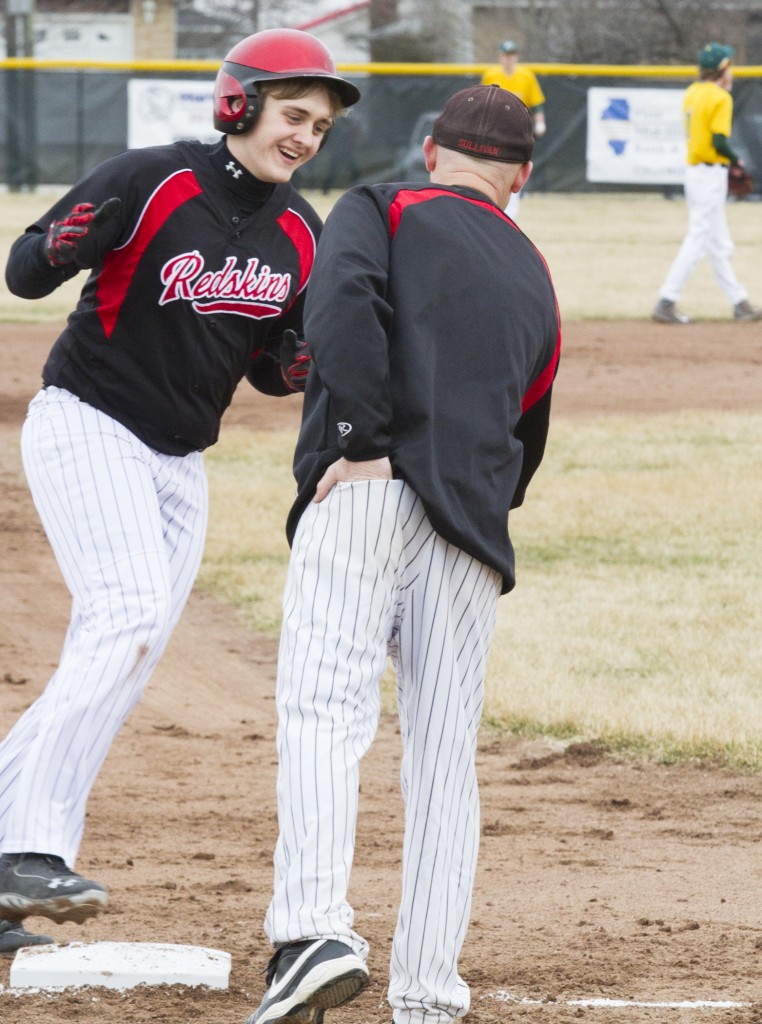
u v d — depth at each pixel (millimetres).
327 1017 7977
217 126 7902
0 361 33875
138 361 7965
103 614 7578
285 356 8312
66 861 7340
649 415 29562
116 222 7719
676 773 13273
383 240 7082
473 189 7473
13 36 83062
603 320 40250
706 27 98312
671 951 8945
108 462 7855
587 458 26062
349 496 6852
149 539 7809
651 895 10188
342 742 6777
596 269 49562
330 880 6590
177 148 7941
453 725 7121
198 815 11984
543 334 7348
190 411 8125
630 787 12898
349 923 6652
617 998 8117
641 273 49000
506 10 109688
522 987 8297
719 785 12961
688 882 10500
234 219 7957
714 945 9055
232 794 12602
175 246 7828
